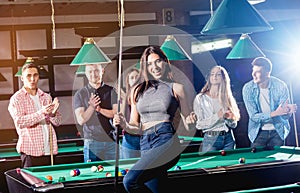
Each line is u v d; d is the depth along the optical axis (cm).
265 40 991
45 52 833
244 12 400
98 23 874
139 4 838
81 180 360
